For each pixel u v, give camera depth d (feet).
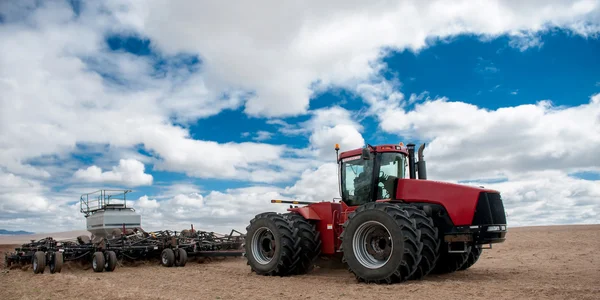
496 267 35.29
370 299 21.74
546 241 56.39
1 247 75.72
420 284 25.20
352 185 32.50
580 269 31.63
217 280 31.30
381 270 26.23
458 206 27.48
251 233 34.78
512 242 57.47
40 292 27.14
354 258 27.73
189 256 45.39
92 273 39.22
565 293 21.16
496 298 20.71
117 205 58.54
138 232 56.44
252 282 29.71
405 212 26.25
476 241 26.78
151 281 31.60
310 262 32.81
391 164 31.83
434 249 26.16
